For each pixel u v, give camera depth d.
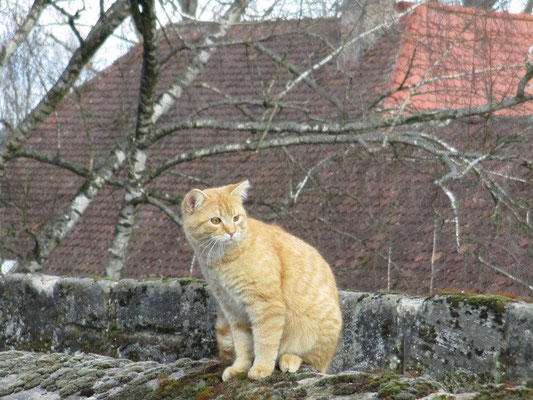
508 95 11.76
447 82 11.60
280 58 12.74
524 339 4.03
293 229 13.18
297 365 4.48
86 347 6.05
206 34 12.37
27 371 5.34
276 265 4.61
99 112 18.00
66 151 17.78
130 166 11.42
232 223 4.74
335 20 12.12
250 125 11.04
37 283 6.40
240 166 14.77
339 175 13.74
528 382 4.00
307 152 12.94
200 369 4.71
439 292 4.81
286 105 11.75
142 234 15.86
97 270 15.77
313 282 4.68
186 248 15.28
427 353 4.45
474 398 3.32
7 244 14.76
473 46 11.06
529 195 11.45
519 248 10.62
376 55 13.68
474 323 4.25
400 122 10.51
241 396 4.01
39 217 15.20
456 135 11.90
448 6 11.61
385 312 4.72
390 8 12.33
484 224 11.41
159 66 10.55
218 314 5.09
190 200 5.06
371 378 3.71
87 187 11.79
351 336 4.88
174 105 14.70
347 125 10.72
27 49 12.87
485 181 10.08
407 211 12.70
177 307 5.62
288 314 4.62
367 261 12.51
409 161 12.11
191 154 11.30
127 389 4.62
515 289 10.62
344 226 13.12
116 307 5.93
